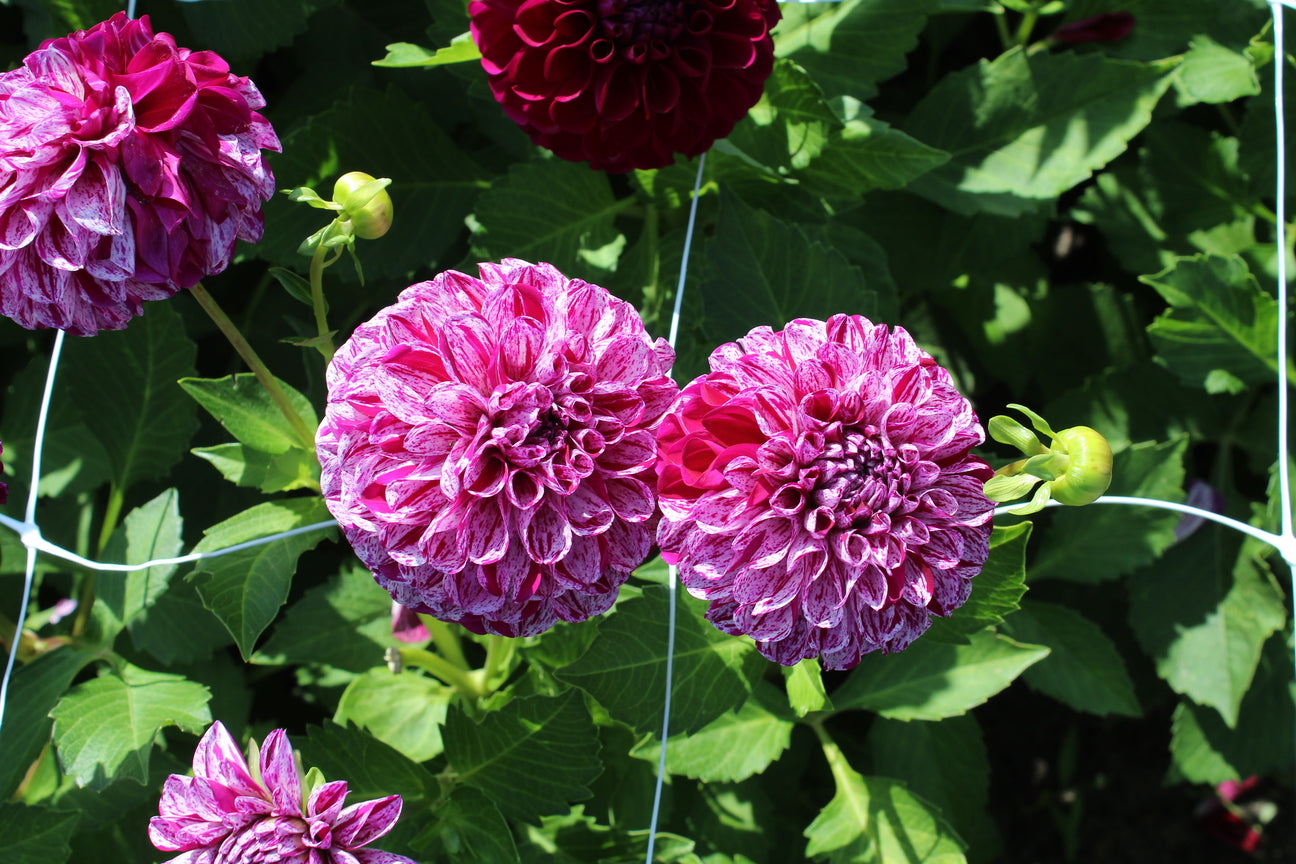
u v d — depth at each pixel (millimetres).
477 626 855
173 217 842
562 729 937
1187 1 1125
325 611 1052
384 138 1074
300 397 953
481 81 1050
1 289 848
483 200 1042
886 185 1031
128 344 1016
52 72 834
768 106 1027
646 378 832
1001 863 1402
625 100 937
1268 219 1170
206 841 847
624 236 1086
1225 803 1390
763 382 828
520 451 816
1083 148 1083
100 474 1113
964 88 1100
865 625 835
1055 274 1431
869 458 821
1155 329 1085
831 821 1023
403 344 823
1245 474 1240
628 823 1069
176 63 843
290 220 1056
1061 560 1113
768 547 823
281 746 844
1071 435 851
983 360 1246
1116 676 1104
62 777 1030
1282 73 1075
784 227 992
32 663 979
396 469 824
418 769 959
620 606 930
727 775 1010
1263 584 1114
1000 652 1020
